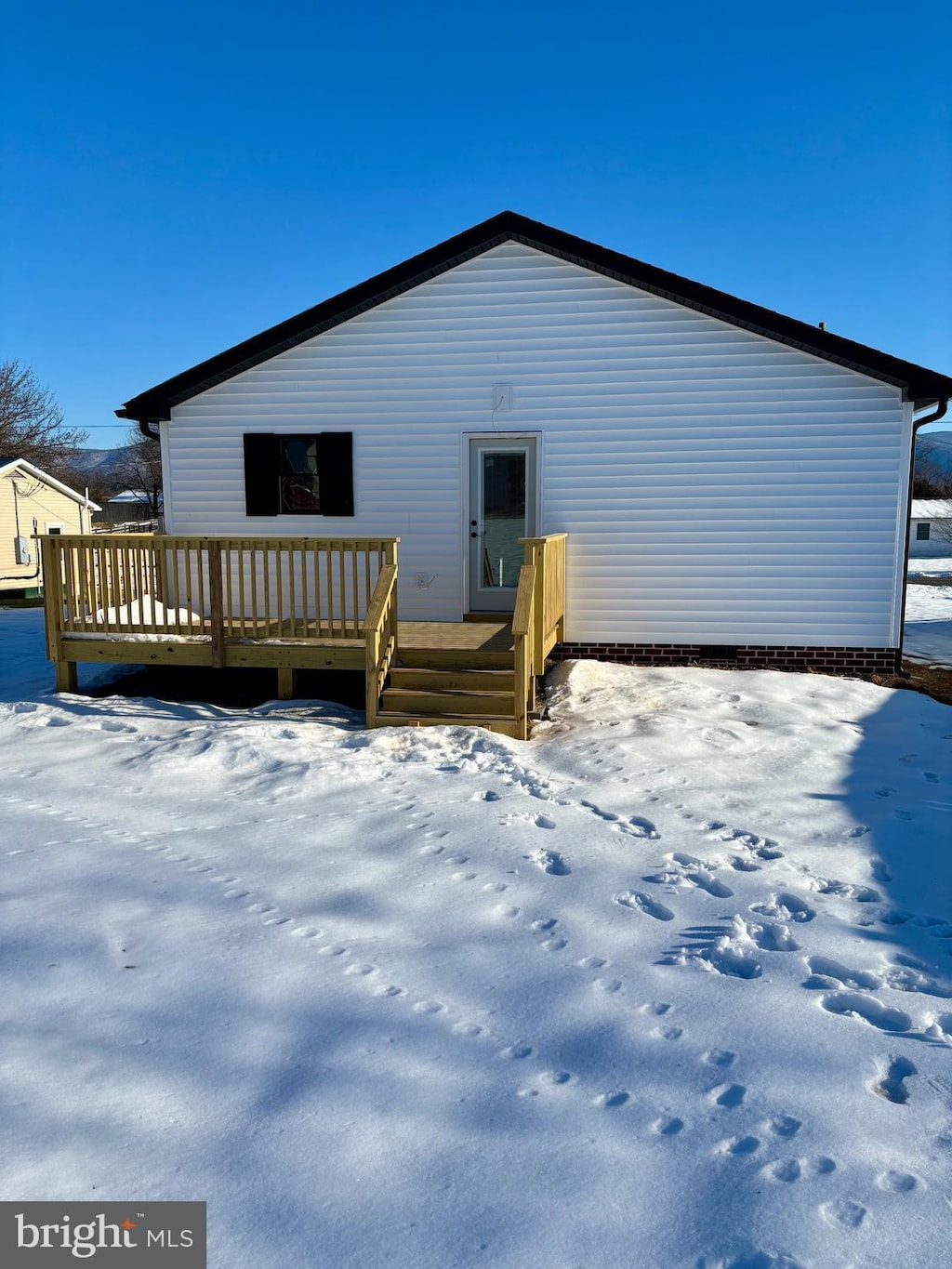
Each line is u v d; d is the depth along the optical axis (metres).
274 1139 2.52
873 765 6.32
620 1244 2.18
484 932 3.75
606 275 9.57
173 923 3.79
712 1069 2.86
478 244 9.62
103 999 3.21
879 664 9.63
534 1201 2.31
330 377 10.20
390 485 10.23
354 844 4.66
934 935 3.86
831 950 3.66
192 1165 2.42
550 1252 2.15
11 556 30.36
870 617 9.59
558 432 9.85
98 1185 2.34
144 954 3.53
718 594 9.77
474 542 10.21
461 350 9.94
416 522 10.25
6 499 30.08
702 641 9.85
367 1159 2.45
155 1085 2.74
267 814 5.11
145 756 6.20
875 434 9.33
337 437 10.22
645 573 9.87
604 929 3.79
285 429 10.33
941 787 5.84
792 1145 2.51
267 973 3.40
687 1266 2.11
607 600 9.96
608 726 7.05
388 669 7.47
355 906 3.96
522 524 10.13
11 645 12.48
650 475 9.73
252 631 8.09
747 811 5.30
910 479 9.34
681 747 6.52
